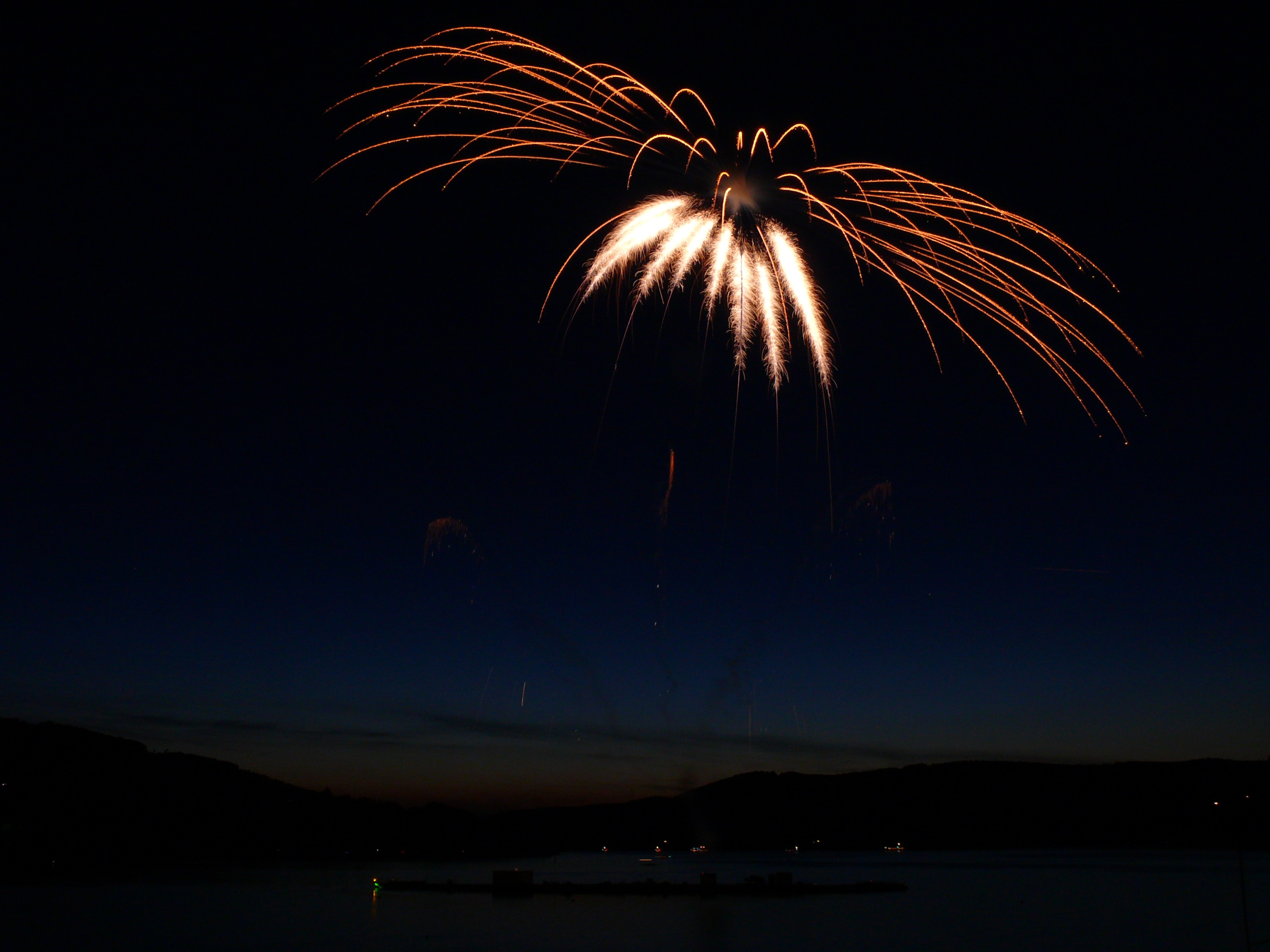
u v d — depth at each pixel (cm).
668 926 6794
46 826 17438
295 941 6153
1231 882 13012
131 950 5784
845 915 7694
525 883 10138
